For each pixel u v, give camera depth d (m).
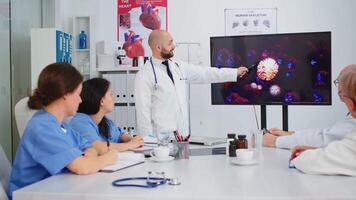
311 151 1.32
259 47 3.02
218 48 3.16
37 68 3.32
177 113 2.76
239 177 1.26
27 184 1.41
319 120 3.92
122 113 3.72
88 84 1.94
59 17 3.81
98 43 3.97
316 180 1.18
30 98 1.45
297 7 3.94
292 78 2.94
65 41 3.54
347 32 3.89
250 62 3.06
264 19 3.98
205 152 1.92
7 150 3.21
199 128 4.04
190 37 4.03
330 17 3.91
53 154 1.33
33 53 3.33
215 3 4.01
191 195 1.02
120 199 1.03
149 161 1.62
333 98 3.88
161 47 2.78
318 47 2.86
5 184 1.47
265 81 3.02
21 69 3.43
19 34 3.40
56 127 1.39
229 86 3.14
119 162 1.52
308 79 2.89
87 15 3.88
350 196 0.99
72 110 1.47
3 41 3.15
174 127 2.67
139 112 2.68
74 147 1.41
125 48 4.04
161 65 2.80
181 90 2.82
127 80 3.72
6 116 3.20
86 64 3.86
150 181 1.17
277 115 3.99
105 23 4.09
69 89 1.40
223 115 4.03
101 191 1.08
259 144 1.98
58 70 1.41
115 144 1.92
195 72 2.96
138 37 4.08
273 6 3.97
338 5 3.90
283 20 3.96
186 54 4.02
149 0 4.07
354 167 1.23
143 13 4.09
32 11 3.64
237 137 1.85
